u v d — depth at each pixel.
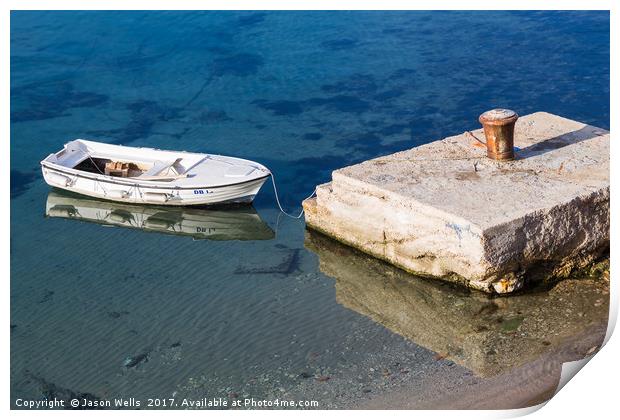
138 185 18.78
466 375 12.14
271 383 12.40
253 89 24.98
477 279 13.76
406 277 15.01
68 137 22.64
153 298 15.12
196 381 12.59
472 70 25.14
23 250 17.28
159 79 26.33
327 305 14.45
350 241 16.03
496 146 15.52
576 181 14.64
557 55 25.77
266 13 31.88
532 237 13.74
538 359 12.30
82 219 18.69
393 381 12.21
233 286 15.34
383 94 23.89
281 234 17.31
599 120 21.38
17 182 20.47
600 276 14.34
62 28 31.47
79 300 15.18
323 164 20.12
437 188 14.70
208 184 18.27
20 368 13.17
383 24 30.00
